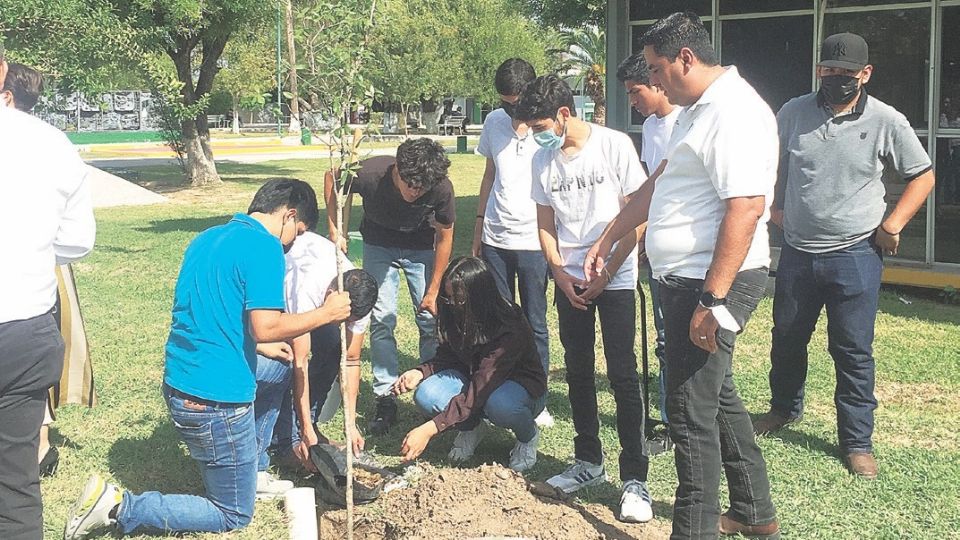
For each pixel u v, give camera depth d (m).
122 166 28.66
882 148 4.71
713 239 3.43
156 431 5.29
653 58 3.38
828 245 4.80
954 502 4.30
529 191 5.25
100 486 3.80
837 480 4.58
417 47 33.06
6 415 3.14
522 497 4.18
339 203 3.80
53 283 3.24
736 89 3.34
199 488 4.53
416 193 5.15
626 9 10.67
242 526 4.00
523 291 5.36
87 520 3.78
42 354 3.16
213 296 3.78
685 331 3.50
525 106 4.15
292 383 4.56
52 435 5.21
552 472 4.75
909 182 4.78
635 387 4.20
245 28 20.50
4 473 3.16
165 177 24.97
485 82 49.16
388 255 5.50
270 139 47.19
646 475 4.27
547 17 19.38
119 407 5.72
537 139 4.20
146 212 17.12
